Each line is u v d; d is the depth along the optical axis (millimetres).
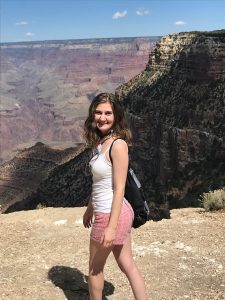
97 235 4883
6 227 10328
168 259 7578
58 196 77438
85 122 5035
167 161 63062
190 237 8961
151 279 6707
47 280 6699
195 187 52031
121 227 4793
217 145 56594
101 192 4844
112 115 4875
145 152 70688
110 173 4789
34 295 6109
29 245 8664
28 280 6684
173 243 8445
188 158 59156
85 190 72938
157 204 53406
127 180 4891
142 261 7492
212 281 6629
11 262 7582
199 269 7125
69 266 7309
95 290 5117
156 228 9773
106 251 4914
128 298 6027
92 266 5070
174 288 6379
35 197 84062
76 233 9594
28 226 10430
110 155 4750
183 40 83250
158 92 78500
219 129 58438
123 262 5023
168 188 55406
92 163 4875
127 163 4742
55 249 8320
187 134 60500
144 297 5035
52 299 6012
